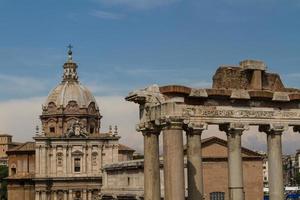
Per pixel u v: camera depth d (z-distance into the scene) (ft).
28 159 423.23
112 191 332.60
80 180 400.26
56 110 419.33
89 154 404.57
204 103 139.95
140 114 138.10
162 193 247.50
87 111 422.41
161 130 134.51
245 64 145.59
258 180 305.73
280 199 146.61
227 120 142.00
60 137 400.26
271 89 149.79
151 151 134.10
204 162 293.64
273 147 147.95
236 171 142.00
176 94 134.72
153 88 133.59
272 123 147.43
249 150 305.32
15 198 416.87
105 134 409.90
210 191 292.61
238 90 142.61
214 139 298.15
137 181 303.07
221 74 143.84
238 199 140.87
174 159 127.03
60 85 435.12
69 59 440.45
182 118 128.67
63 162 400.26
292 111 150.41
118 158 424.05
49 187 396.57
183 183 127.34
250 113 144.97
